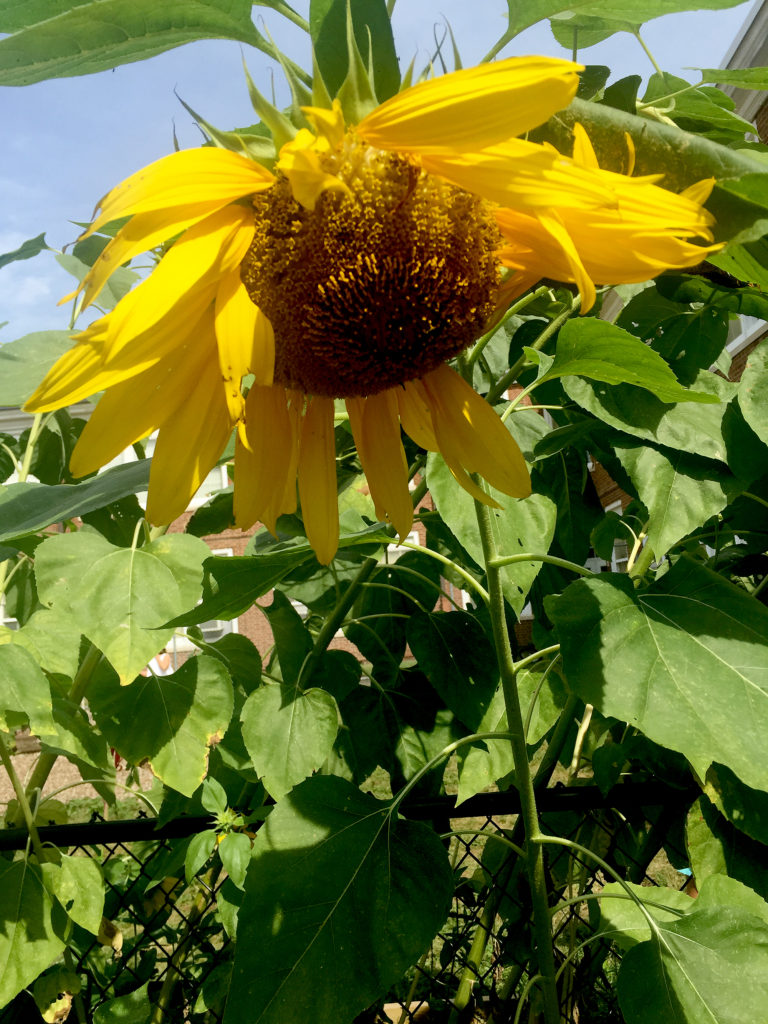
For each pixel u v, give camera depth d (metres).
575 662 0.56
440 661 0.82
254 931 0.56
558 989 0.93
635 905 0.67
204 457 0.50
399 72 0.42
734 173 0.45
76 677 0.79
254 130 0.52
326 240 0.41
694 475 0.73
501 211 0.46
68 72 0.48
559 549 1.03
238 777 0.91
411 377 0.47
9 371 0.84
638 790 0.77
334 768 0.85
